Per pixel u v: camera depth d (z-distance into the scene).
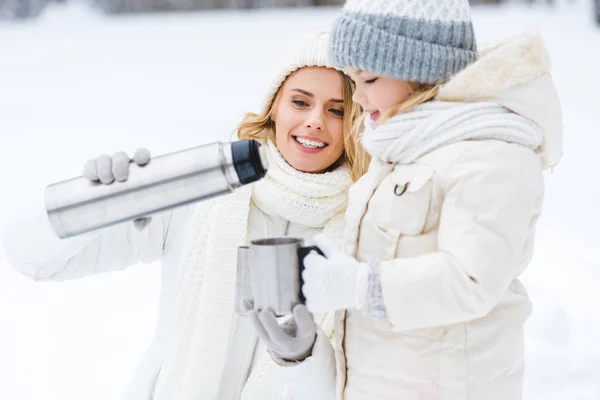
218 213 1.76
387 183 1.37
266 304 1.30
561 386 2.55
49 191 1.39
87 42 14.13
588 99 7.24
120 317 3.17
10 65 11.67
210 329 1.72
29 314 3.17
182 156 1.35
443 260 1.24
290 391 1.52
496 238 1.24
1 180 5.17
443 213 1.28
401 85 1.38
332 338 1.76
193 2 21.42
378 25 1.35
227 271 1.73
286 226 1.84
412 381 1.35
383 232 1.35
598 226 4.12
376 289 1.25
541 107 1.34
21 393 2.56
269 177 1.80
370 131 1.41
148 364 1.87
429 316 1.24
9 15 20.22
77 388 2.60
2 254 3.79
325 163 1.81
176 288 1.81
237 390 1.78
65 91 9.34
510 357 1.38
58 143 6.40
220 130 6.75
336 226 1.79
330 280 1.27
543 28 11.66
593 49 9.73
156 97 8.66
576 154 5.53
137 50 12.69
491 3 16.20
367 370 1.40
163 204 1.35
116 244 1.79
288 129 1.79
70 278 1.76
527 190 1.28
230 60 11.20
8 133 6.84
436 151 1.32
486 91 1.31
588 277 3.39
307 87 1.77
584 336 2.85
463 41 1.39
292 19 15.93
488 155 1.28
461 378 1.33
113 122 7.28
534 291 3.24
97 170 1.37
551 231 4.06
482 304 1.24
